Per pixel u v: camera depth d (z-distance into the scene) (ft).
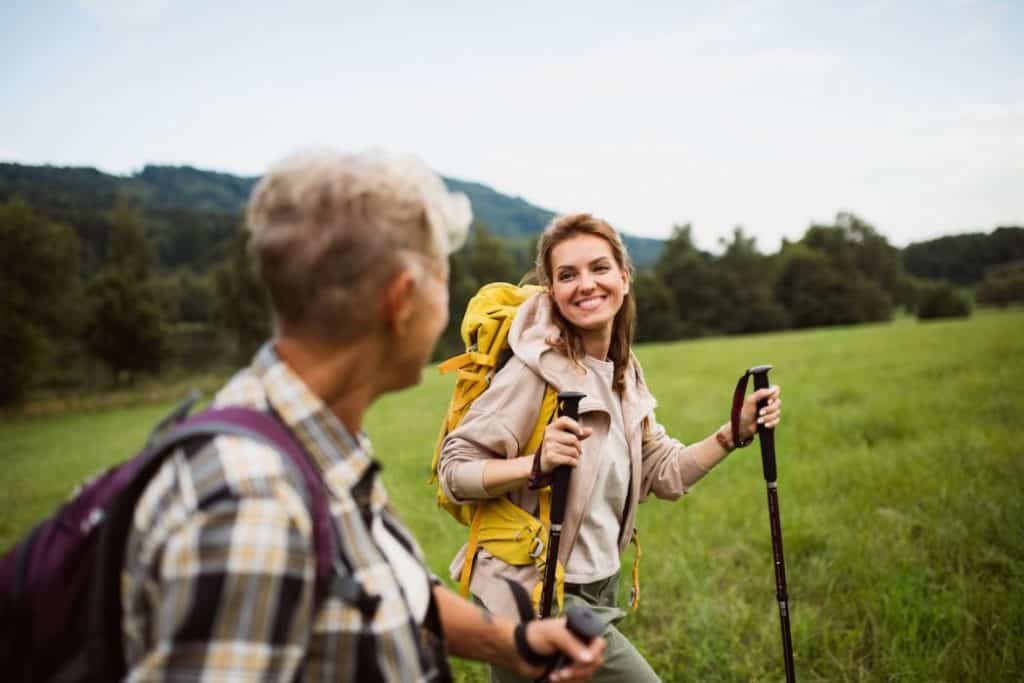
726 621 12.01
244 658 2.75
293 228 3.38
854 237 330.95
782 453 24.36
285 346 3.59
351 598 3.22
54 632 3.08
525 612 4.84
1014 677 9.64
